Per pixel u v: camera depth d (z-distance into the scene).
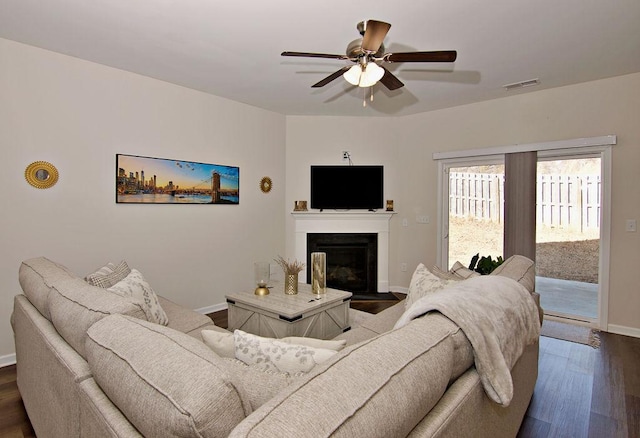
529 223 3.85
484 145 4.16
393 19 2.38
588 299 3.71
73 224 2.99
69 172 2.96
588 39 2.65
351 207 4.81
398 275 4.95
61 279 1.68
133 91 3.32
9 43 2.66
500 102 4.03
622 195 3.36
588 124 3.50
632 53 2.88
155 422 0.74
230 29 2.53
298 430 0.59
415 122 4.72
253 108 4.38
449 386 1.04
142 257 3.44
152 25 2.47
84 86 3.02
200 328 2.24
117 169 3.23
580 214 3.73
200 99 3.84
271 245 4.65
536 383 2.38
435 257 4.62
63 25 2.46
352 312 3.85
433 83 3.57
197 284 3.88
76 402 1.10
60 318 1.33
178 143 3.66
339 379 0.73
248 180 4.36
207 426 0.69
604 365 2.67
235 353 1.14
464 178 4.42
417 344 0.93
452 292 1.36
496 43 2.72
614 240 3.40
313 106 4.39
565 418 2.02
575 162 3.74
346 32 2.57
